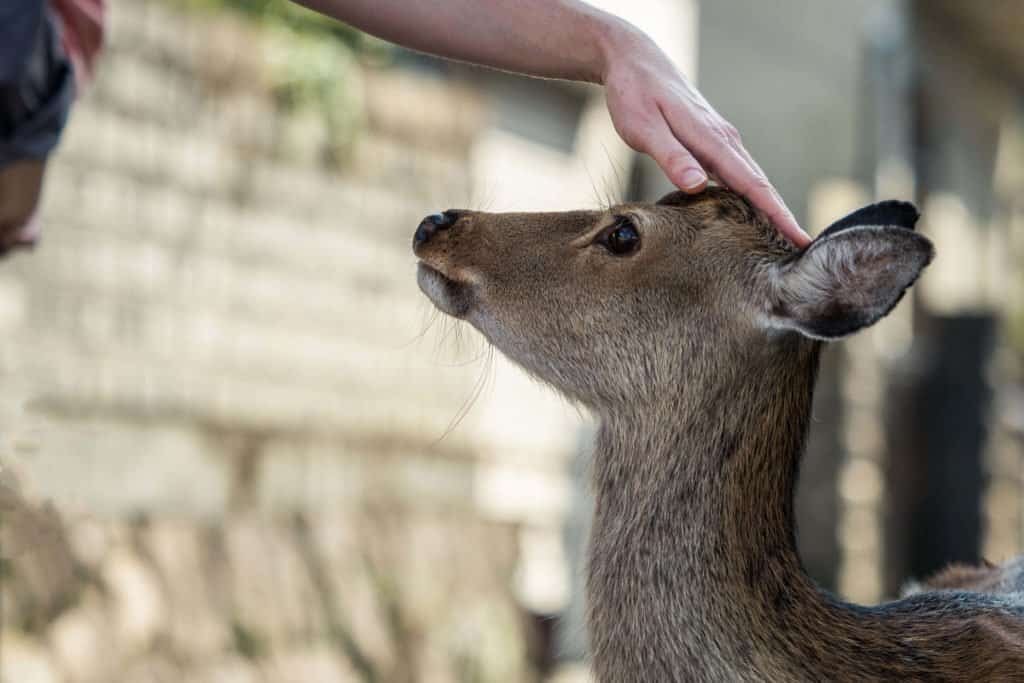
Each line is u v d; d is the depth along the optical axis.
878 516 13.94
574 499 11.54
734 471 4.28
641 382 4.47
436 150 9.57
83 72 4.70
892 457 14.29
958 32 21.36
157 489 7.68
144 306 7.75
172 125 7.92
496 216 4.73
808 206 14.73
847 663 4.08
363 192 9.03
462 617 9.17
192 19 8.00
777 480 4.30
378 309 9.09
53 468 7.12
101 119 7.54
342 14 4.55
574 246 4.59
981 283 24.22
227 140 8.22
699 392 4.38
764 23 14.66
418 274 4.75
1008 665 3.96
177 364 7.89
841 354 13.59
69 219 7.39
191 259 8.01
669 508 4.34
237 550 7.95
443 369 9.48
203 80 8.09
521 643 9.55
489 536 9.61
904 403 14.68
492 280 4.62
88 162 7.48
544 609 10.66
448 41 4.52
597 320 4.52
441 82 9.80
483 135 10.37
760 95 14.74
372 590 8.66
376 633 8.55
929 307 18.00
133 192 7.72
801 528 13.41
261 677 7.75
